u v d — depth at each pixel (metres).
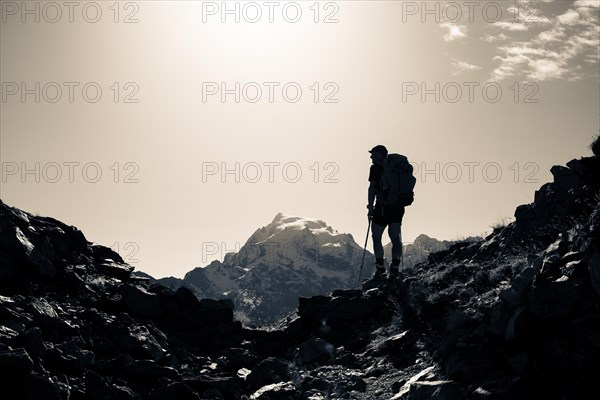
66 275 14.95
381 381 12.23
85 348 12.48
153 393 11.45
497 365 10.49
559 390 9.60
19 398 10.05
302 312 15.90
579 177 14.33
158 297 15.24
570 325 9.98
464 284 14.24
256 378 12.80
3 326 11.53
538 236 14.06
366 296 16.03
